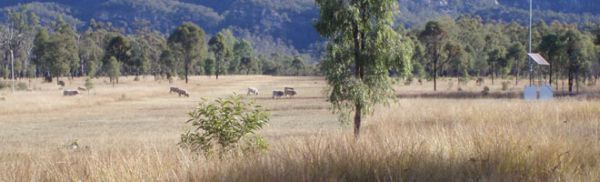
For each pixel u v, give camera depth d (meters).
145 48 158.50
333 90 19.52
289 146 10.66
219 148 11.29
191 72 188.62
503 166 8.82
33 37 150.00
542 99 35.22
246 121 11.22
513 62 116.06
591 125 16.08
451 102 34.50
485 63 130.25
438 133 12.02
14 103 51.78
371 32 19.27
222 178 8.22
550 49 67.81
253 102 11.69
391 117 26.14
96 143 23.94
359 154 9.11
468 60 120.00
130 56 150.25
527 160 9.07
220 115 11.21
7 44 139.88
